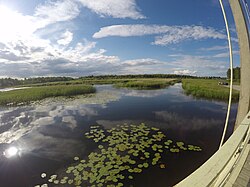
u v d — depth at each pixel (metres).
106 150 5.18
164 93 20.16
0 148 5.68
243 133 1.51
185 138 6.13
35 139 6.34
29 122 8.52
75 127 7.64
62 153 5.16
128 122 8.29
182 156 4.77
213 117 9.10
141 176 3.88
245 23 1.86
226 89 17.83
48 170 4.29
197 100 14.53
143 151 5.06
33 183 3.81
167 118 8.98
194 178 1.08
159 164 4.36
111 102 13.90
